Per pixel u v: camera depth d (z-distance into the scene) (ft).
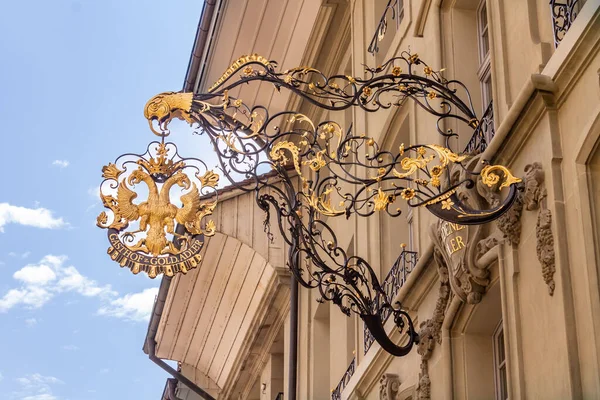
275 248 85.46
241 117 84.94
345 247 71.82
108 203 38.75
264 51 79.46
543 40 41.27
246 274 90.22
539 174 38.45
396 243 61.98
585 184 36.27
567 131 37.68
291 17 75.41
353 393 62.64
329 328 80.84
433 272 49.83
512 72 43.27
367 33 68.74
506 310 40.47
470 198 41.93
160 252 38.58
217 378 106.93
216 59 79.25
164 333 103.14
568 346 35.45
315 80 80.23
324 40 76.69
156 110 39.88
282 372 93.09
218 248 88.53
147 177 39.27
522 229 39.86
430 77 54.13
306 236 42.06
